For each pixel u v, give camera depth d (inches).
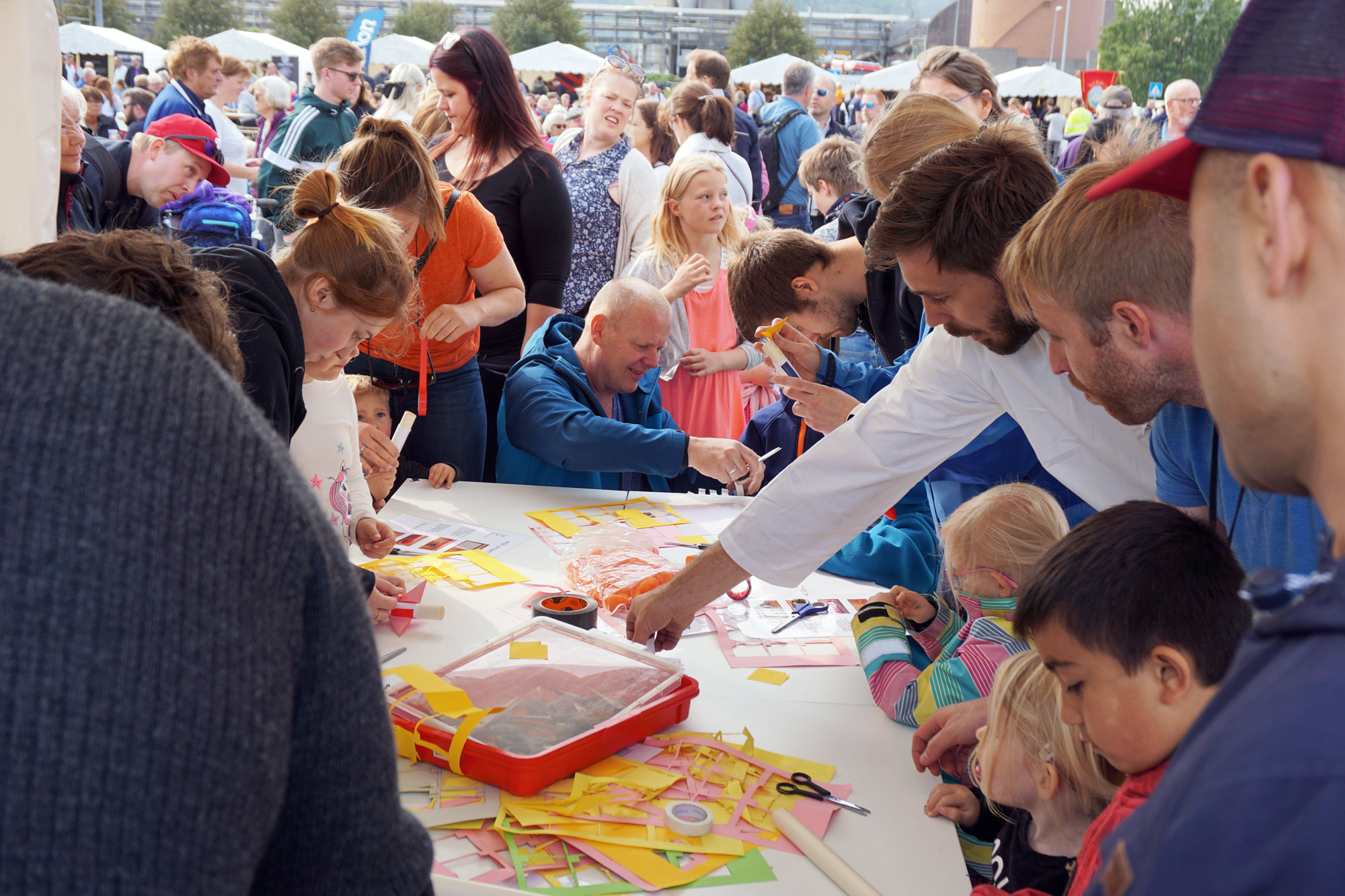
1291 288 16.4
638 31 1636.3
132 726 16.0
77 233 37.4
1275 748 14.9
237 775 17.1
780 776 49.1
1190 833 15.4
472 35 112.5
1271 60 16.4
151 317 18.5
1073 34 1512.1
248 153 276.1
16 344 16.9
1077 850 45.2
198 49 200.5
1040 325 47.8
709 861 42.4
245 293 55.9
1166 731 35.4
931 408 59.9
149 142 125.7
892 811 47.0
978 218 50.9
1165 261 38.3
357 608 20.9
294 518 19.1
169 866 16.2
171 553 16.6
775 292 95.2
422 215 87.0
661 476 101.8
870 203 90.7
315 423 73.1
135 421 16.9
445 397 101.0
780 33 1594.5
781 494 60.2
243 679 17.3
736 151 240.5
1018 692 45.4
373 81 645.3
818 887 41.2
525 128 116.3
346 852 20.9
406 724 48.8
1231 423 18.1
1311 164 15.9
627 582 69.2
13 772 15.5
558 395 95.7
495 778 46.4
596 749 48.4
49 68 72.7
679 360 124.4
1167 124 223.6
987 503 58.2
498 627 64.4
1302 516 40.1
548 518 86.6
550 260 117.5
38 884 15.6
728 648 63.5
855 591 73.4
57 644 15.8
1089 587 36.3
